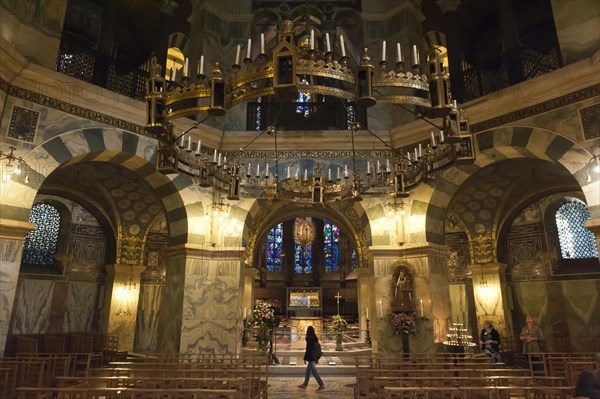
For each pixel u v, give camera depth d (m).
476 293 15.26
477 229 15.65
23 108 9.38
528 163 12.77
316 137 12.54
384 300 11.40
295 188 9.33
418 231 11.55
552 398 7.05
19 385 7.24
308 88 5.20
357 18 14.06
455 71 12.52
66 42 10.88
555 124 9.54
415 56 5.40
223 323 11.32
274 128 10.15
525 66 11.13
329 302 27.86
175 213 11.91
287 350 14.87
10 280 8.66
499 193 14.69
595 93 9.05
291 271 29.05
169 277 11.73
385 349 11.05
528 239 15.07
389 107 12.91
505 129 10.28
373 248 11.70
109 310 15.09
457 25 14.02
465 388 5.29
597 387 4.68
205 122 12.61
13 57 8.88
